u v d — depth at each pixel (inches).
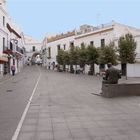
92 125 323.9
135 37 1672.0
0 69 1551.4
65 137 273.7
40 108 456.8
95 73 1959.9
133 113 397.1
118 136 274.5
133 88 593.0
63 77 1520.7
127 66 1712.6
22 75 1733.5
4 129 311.6
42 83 1079.6
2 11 1616.6
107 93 575.8
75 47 2311.8
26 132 295.7
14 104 516.1
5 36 1720.0
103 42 1999.3
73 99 566.9
